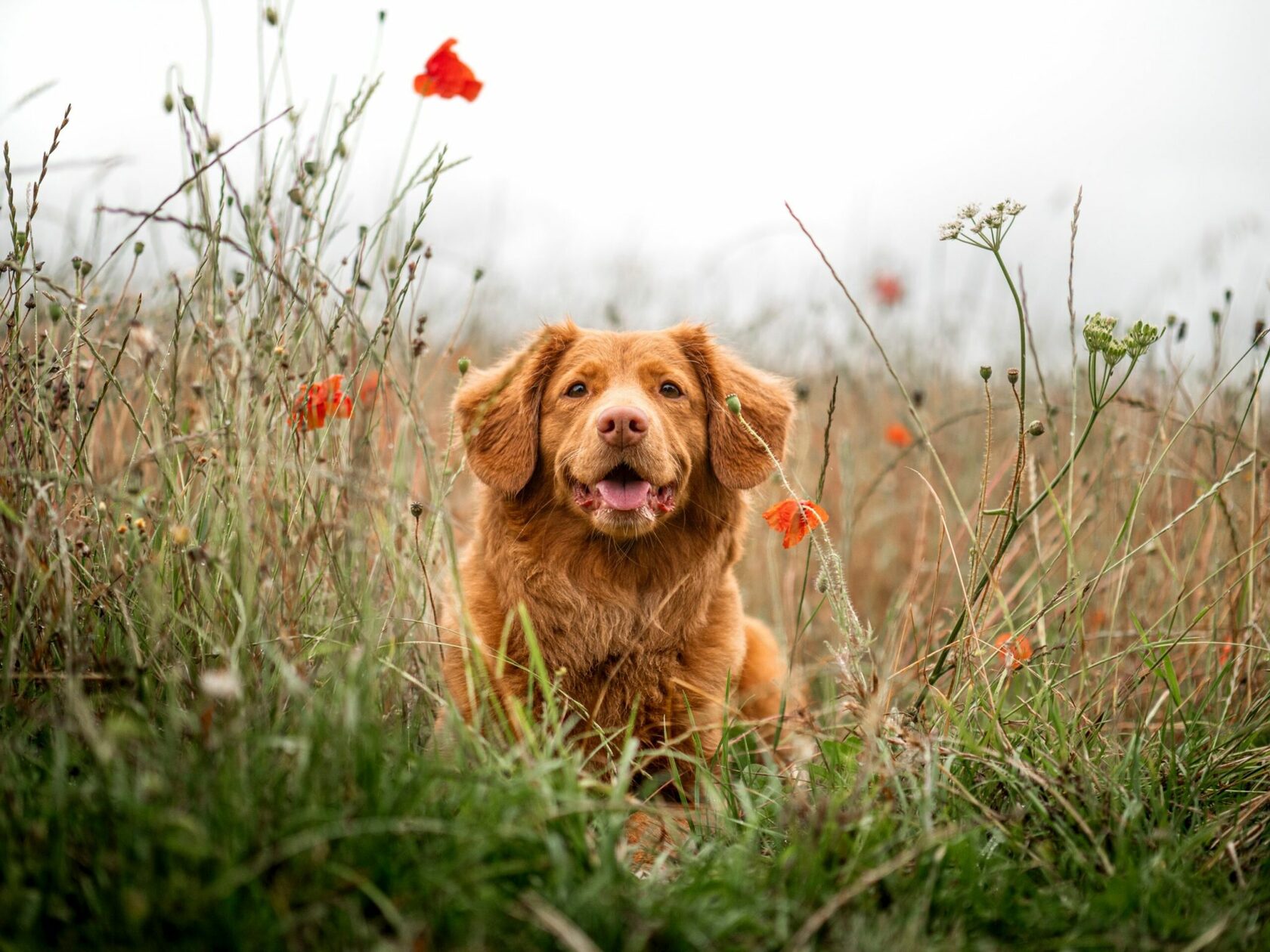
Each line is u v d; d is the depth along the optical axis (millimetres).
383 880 2336
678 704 4180
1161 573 4621
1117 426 4844
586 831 2703
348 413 3713
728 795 3355
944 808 3000
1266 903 2713
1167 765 3443
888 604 6020
